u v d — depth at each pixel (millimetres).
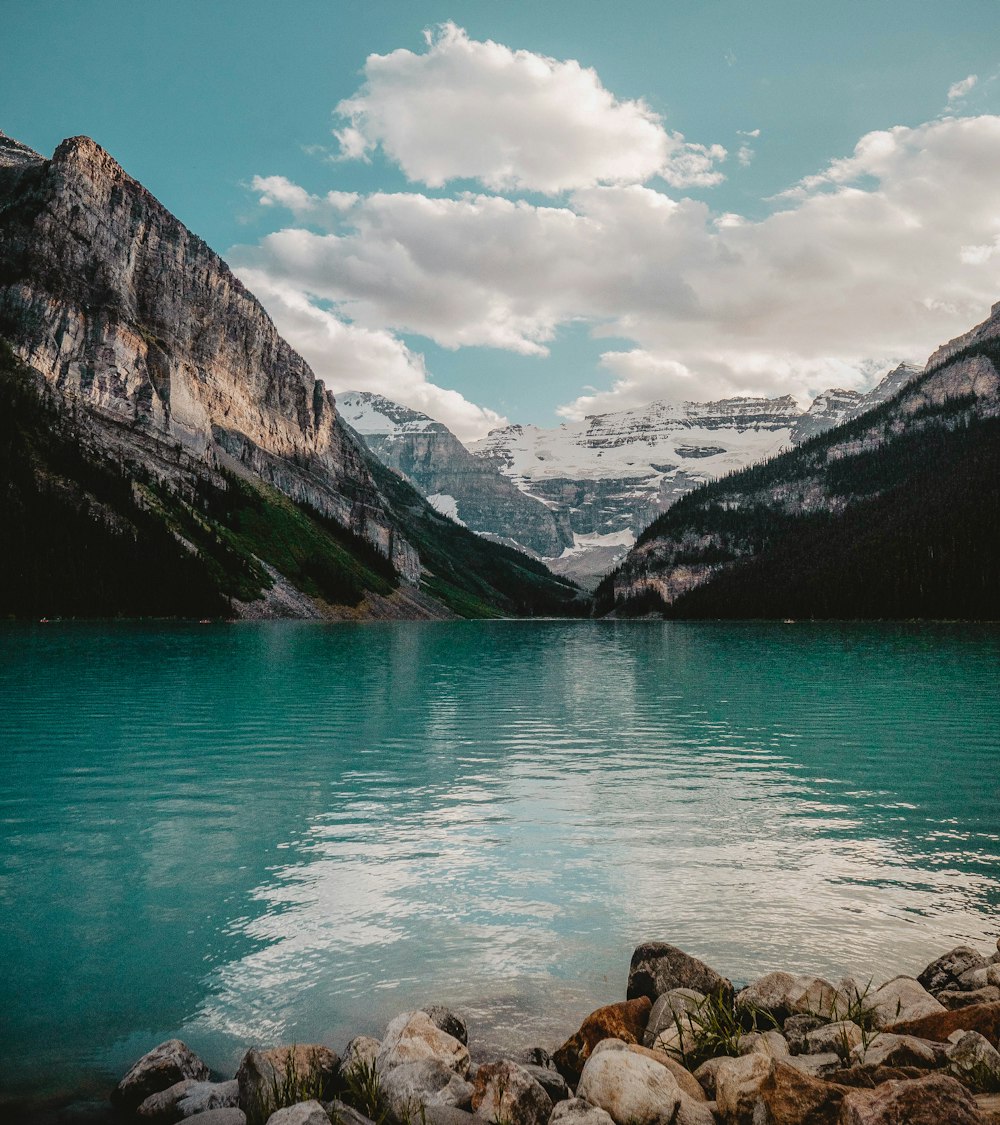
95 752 29016
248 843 18328
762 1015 10133
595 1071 8312
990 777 25875
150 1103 8320
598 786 24438
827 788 24266
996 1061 8227
